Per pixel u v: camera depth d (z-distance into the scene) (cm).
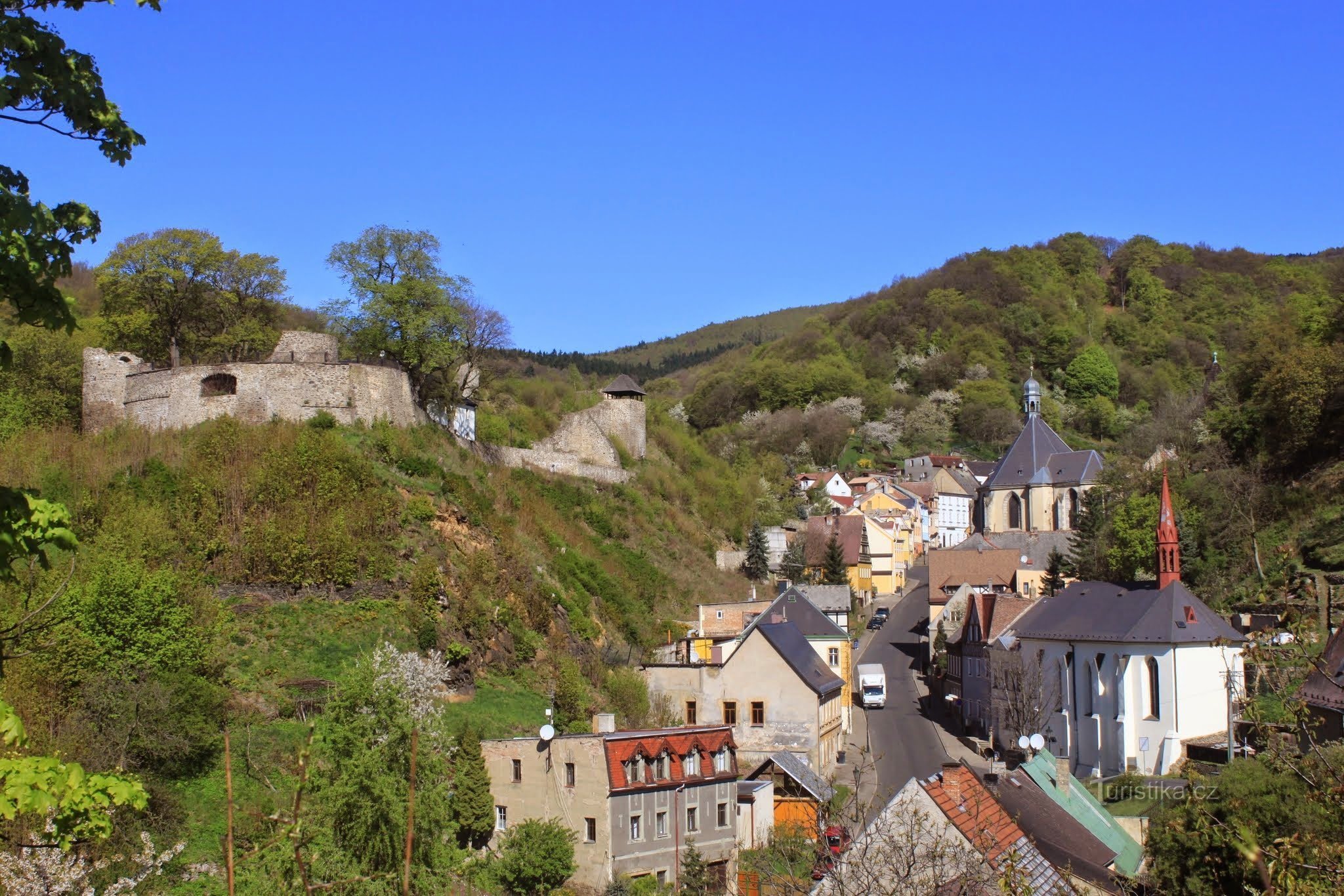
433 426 7781
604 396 11331
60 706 3862
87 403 7025
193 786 3975
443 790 3444
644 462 11125
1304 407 9075
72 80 1186
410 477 6750
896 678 8981
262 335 7956
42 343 7288
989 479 14062
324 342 7294
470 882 3344
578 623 6775
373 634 5412
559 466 9556
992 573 9450
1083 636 6312
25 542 1195
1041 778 3722
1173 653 5853
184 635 4359
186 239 7575
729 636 7675
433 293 8000
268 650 5056
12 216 1150
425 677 4628
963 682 7519
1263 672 1858
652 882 4284
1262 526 8644
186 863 3531
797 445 18925
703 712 6378
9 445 5825
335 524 5753
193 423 6706
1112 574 9069
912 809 2848
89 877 2886
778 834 3953
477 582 6219
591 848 4428
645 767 4584
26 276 1161
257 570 5519
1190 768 1848
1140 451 11700
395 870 2948
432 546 6250
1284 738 1894
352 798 3155
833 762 6525
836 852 2794
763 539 10562
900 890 2519
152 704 3900
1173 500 8912
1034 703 6231
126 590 4250
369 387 7044
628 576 8506
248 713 4531
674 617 8544
